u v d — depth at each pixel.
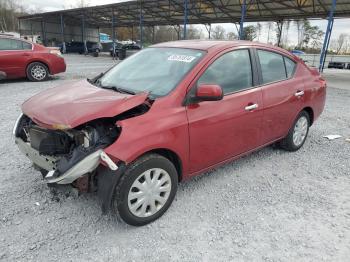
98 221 3.04
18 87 9.82
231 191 3.70
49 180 2.70
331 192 3.77
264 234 2.94
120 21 38.31
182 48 3.77
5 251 2.60
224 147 3.59
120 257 2.60
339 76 19.08
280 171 4.29
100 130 2.78
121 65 4.10
